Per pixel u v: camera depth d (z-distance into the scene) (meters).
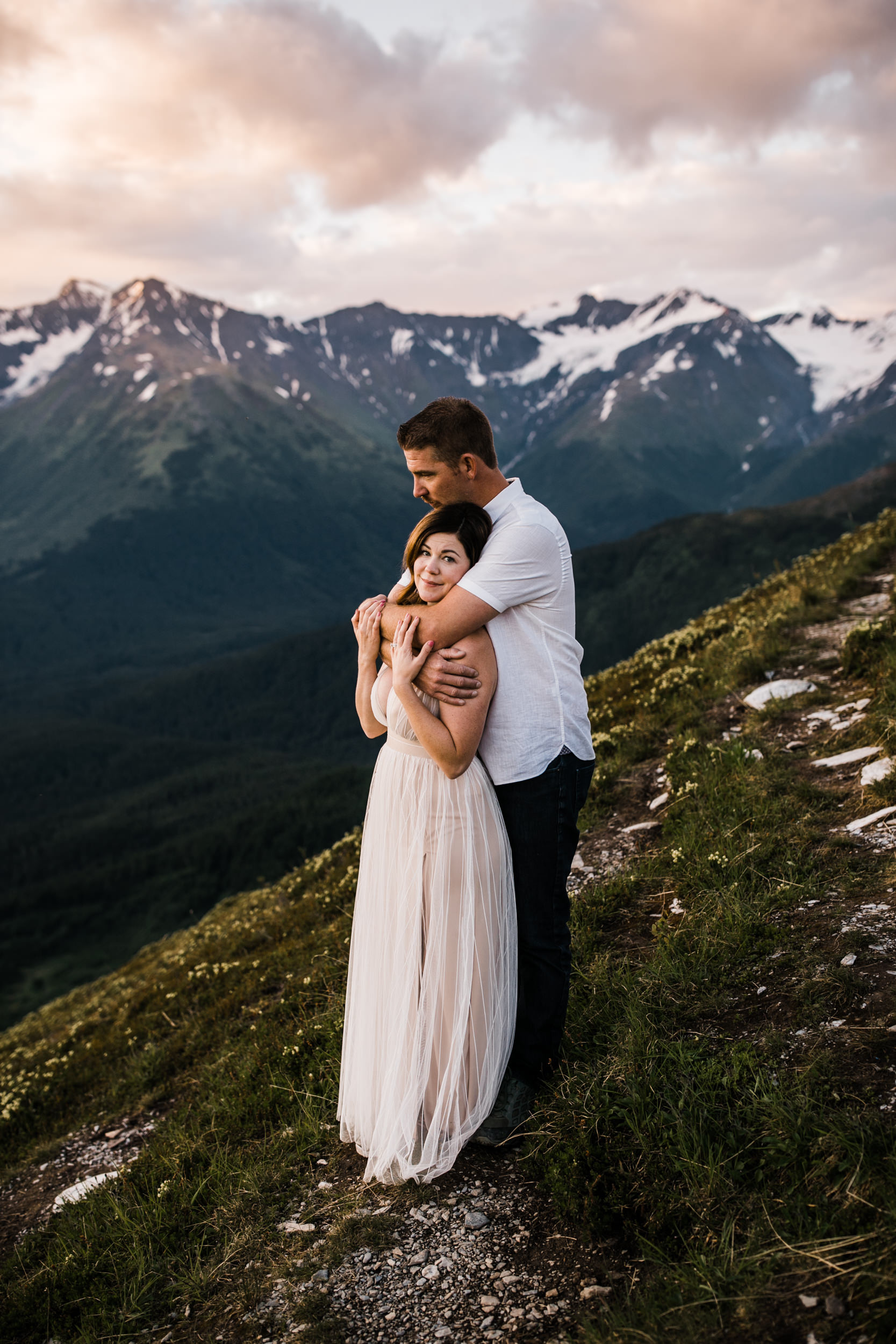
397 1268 3.03
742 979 3.85
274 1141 4.28
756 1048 3.35
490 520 3.30
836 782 5.54
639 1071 3.42
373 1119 3.54
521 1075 3.62
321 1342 2.77
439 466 3.30
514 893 3.48
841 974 3.51
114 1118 6.12
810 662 8.20
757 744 6.57
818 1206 2.56
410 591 3.53
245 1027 6.39
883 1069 2.98
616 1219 2.91
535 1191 3.23
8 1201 5.40
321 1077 4.63
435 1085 3.40
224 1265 3.45
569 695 3.38
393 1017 3.46
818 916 4.11
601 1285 2.69
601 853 6.07
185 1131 4.93
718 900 4.52
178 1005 7.80
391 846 3.48
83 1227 4.23
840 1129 2.73
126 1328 3.34
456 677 3.18
